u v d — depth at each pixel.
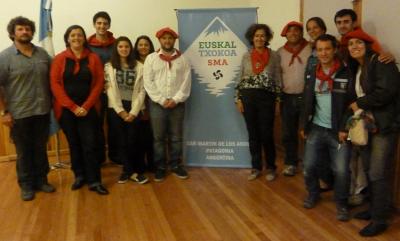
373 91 2.46
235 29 3.83
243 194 3.37
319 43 2.71
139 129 3.70
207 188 3.53
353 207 3.04
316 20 3.33
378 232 2.60
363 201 3.08
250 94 3.54
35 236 2.69
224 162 4.11
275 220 2.86
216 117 4.02
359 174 3.02
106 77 3.57
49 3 4.01
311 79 2.85
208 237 2.63
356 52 2.51
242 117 3.99
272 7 4.77
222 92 3.96
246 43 3.85
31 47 3.22
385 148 2.50
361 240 2.54
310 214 2.95
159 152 3.75
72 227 2.81
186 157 4.14
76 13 4.55
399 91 2.44
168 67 3.60
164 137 3.76
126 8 4.70
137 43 3.79
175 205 3.17
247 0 5.11
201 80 3.95
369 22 3.03
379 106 2.46
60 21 4.51
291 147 3.80
